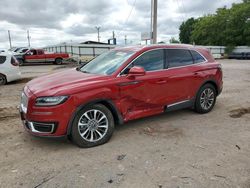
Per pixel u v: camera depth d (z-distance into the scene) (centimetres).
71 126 415
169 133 497
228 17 5150
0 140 466
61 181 331
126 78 467
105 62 522
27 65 2647
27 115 414
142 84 486
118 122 469
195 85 589
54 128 402
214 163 376
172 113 631
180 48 580
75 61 2950
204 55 630
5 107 710
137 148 429
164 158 392
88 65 552
